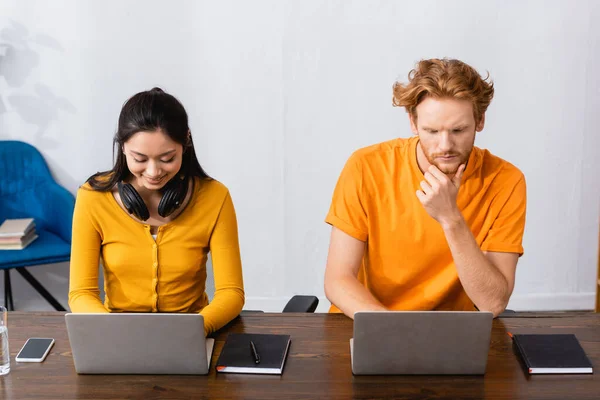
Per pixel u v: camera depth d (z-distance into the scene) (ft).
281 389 4.93
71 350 5.54
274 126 10.99
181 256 6.39
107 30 10.59
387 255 6.48
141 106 5.69
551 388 4.91
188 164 6.25
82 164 11.05
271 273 11.55
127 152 5.78
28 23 10.50
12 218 10.69
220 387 4.97
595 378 5.05
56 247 10.03
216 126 10.98
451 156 5.69
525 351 5.33
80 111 10.84
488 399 4.78
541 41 10.71
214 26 10.63
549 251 11.48
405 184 6.39
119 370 5.15
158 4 10.54
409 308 6.52
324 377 5.08
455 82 5.49
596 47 10.76
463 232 5.86
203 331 5.01
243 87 10.84
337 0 10.55
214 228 6.47
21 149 10.69
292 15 10.59
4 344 5.15
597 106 10.96
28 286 11.45
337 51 10.72
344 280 6.25
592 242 11.46
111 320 4.99
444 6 10.59
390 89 10.85
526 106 10.94
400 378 5.06
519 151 11.10
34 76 10.67
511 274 6.29
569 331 5.79
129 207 6.05
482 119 5.93
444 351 5.01
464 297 6.56
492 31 10.68
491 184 6.38
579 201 11.30
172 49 10.69
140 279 6.41
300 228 11.39
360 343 4.99
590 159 11.14
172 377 5.12
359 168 6.48
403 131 11.01
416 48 10.71
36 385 5.02
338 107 10.93
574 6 10.62
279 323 6.01
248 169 11.15
